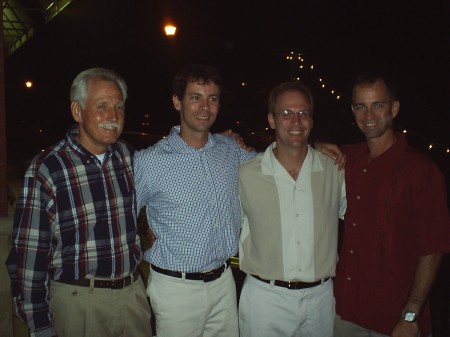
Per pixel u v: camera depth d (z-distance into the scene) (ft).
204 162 8.99
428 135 28.53
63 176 7.81
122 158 8.72
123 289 8.39
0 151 12.48
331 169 9.22
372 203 8.45
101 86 8.00
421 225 8.03
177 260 8.82
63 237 7.84
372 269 8.48
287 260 8.95
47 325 7.73
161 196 8.87
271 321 9.11
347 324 9.11
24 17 25.07
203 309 9.09
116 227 8.24
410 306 7.98
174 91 9.09
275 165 9.07
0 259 12.00
